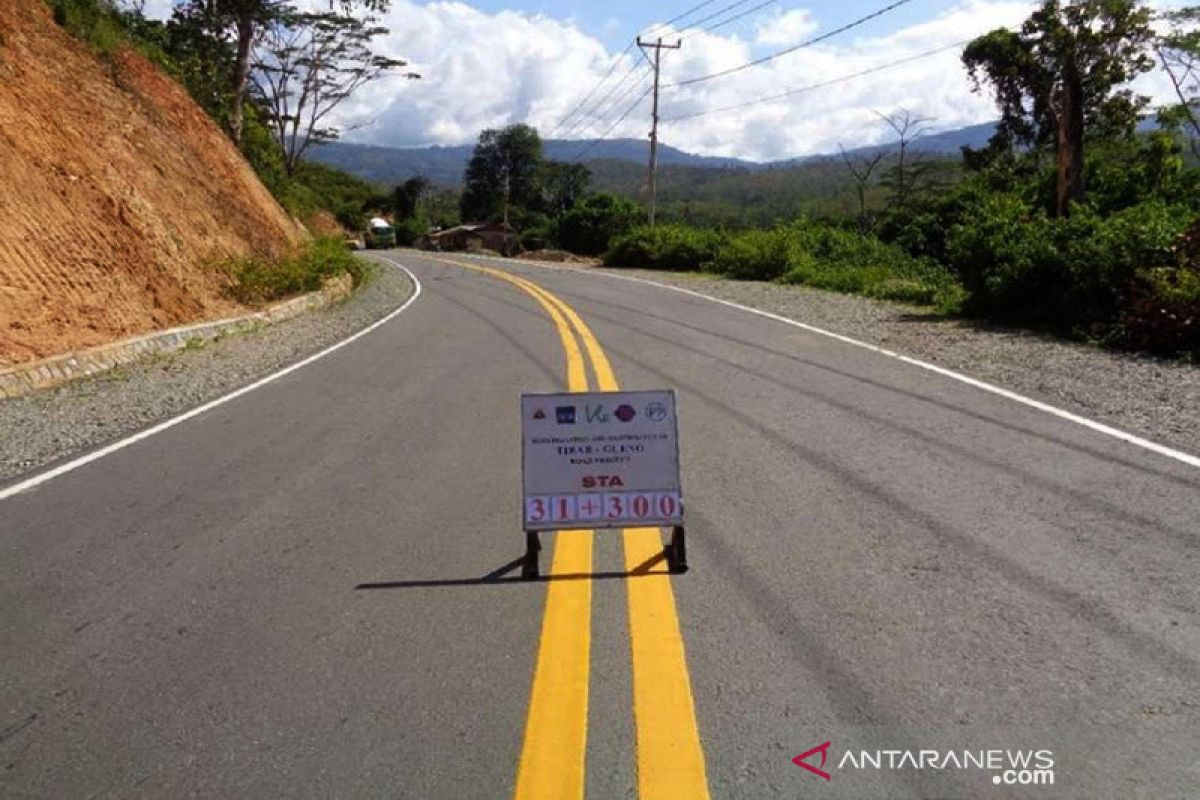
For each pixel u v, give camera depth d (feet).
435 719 10.76
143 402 32.19
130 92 70.49
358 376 36.35
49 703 11.47
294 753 10.16
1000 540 15.98
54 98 56.54
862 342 40.73
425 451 23.80
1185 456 20.62
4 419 29.60
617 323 51.49
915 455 21.63
